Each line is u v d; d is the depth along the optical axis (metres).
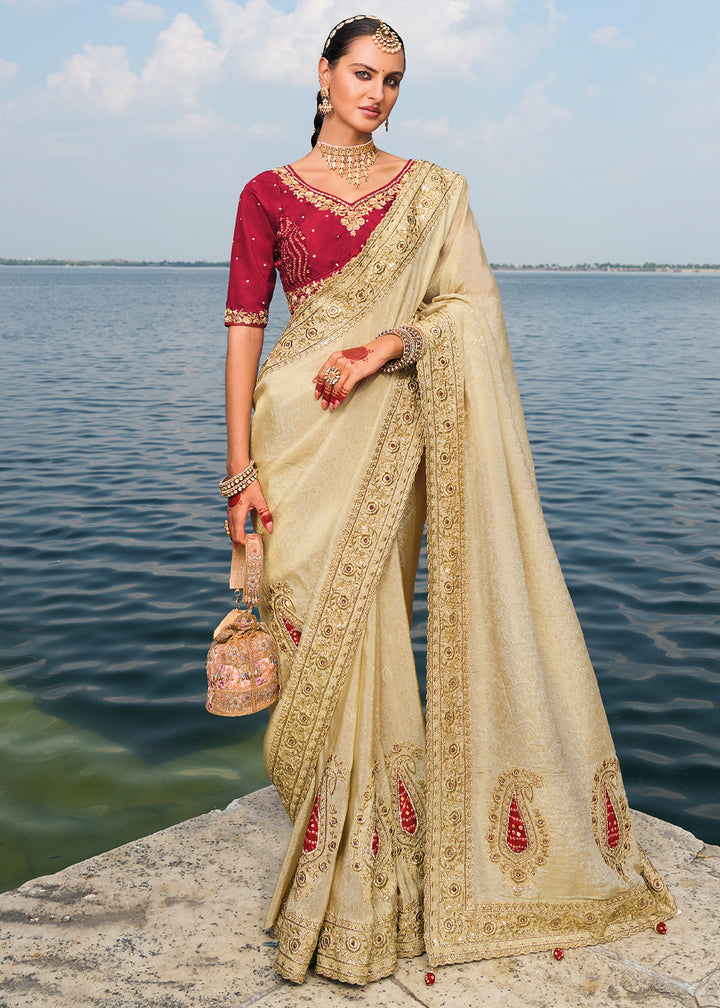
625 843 2.38
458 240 2.26
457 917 2.23
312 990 2.14
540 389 20.53
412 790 2.31
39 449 13.40
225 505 10.13
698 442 13.91
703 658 5.86
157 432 15.05
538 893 2.27
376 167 2.22
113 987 2.14
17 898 2.51
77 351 30.39
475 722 2.28
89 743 4.70
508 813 2.27
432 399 2.18
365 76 2.11
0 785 4.24
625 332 41.56
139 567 7.86
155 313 58.06
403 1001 2.10
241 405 2.26
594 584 7.32
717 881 2.58
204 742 4.72
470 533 2.26
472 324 2.22
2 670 5.71
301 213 2.17
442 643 2.24
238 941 2.32
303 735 2.23
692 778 4.43
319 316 2.19
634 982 2.15
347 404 2.19
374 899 2.19
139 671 5.70
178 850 2.76
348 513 2.19
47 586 7.38
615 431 14.96
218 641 2.25
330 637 2.20
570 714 2.31
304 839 2.25
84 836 3.79
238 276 2.24
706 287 157.12
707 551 8.21
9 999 2.10
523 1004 2.08
